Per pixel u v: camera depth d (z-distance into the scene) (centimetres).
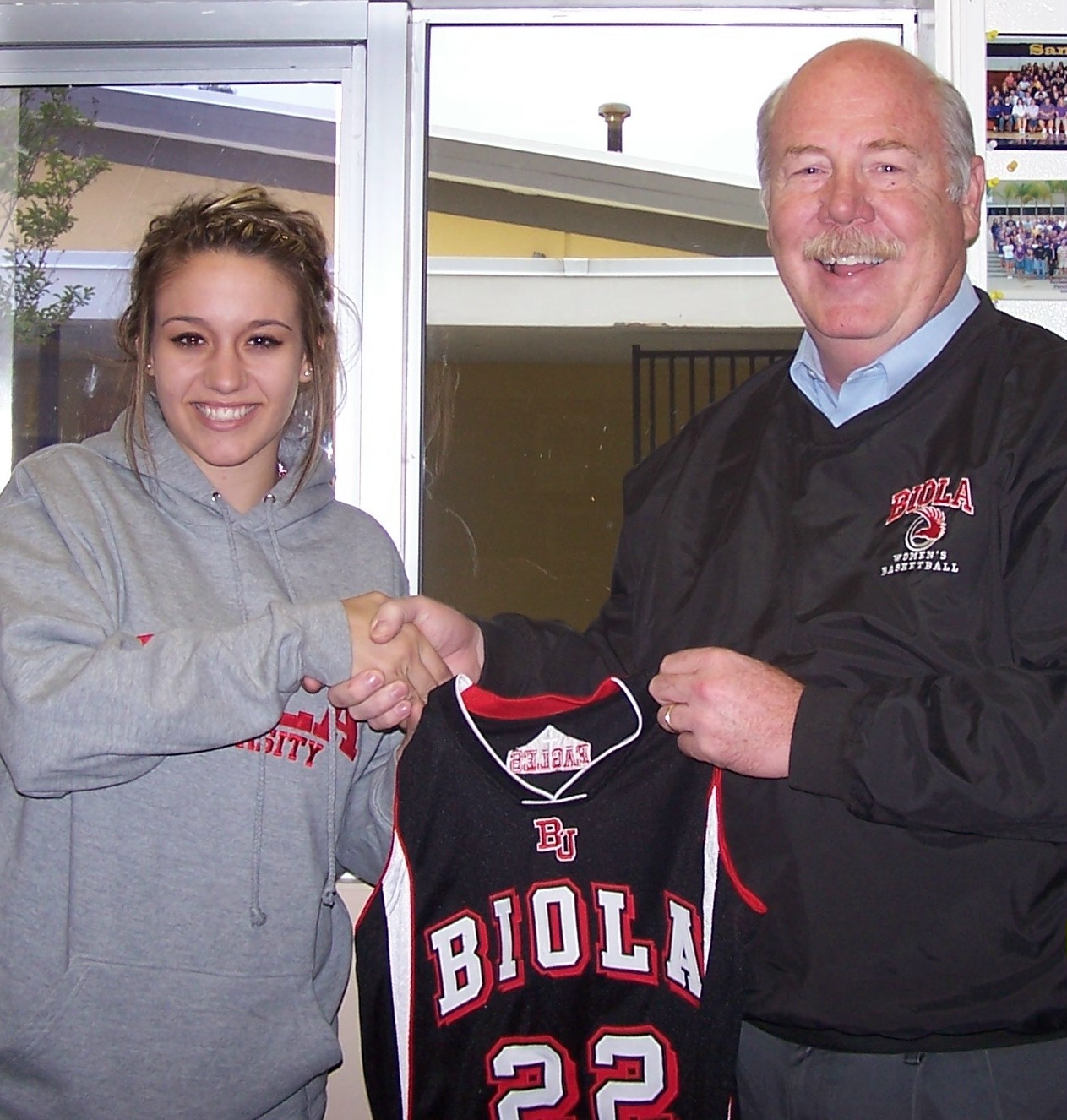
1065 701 116
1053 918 127
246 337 134
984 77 188
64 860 125
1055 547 123
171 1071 124
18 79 204
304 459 146
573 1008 134
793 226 147
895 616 132
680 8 203
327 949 142
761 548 146
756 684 125
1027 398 132
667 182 211
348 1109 193
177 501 136
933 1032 125
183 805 126
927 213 141
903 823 120
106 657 116
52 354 204
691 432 168
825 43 205
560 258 214
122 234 205
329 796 135
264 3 201
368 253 202
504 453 209
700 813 133
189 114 205
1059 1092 127
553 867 135
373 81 202
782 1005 131
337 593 143
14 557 123
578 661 160
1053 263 188
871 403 144
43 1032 121
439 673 138
